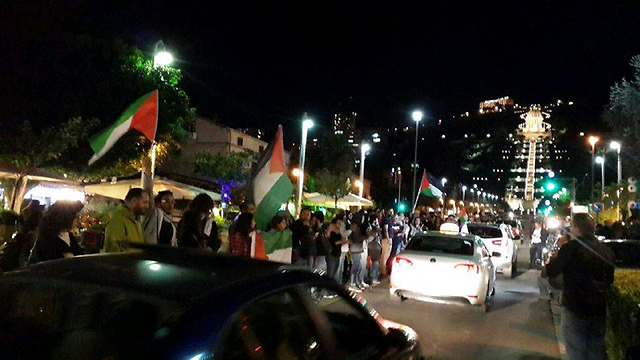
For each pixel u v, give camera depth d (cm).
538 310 1170
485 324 1005
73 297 284
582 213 536
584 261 517
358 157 6638
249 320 281
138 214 620
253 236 813
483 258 1130
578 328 518
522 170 19875
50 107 1402
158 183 1783
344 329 367
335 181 3862
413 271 1084
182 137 2000
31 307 290
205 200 712
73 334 271
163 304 265
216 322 257
